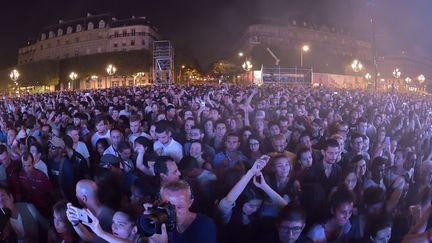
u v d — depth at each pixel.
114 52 66.75
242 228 3.85
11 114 10.91
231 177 4.16
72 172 4.91
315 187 3.86
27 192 4.79
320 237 3.53
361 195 4.03
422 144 6.95
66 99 15.51
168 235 2.79
